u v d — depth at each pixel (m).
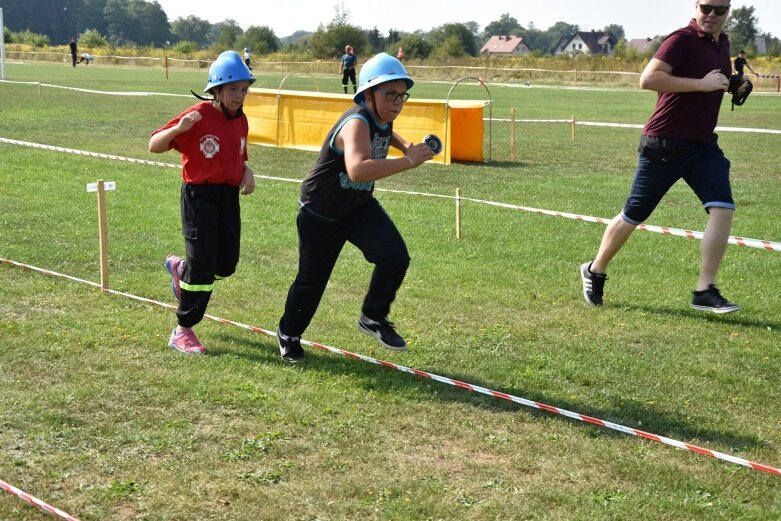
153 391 4.84
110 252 8.17
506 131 22.25
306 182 4.97
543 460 4.20
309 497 3.77
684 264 8.40
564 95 38.34
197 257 5.33
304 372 5.22
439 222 9.96
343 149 4.72
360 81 4.69
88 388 4.82
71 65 58.59
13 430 4.30
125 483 3.82
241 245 8.66
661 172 6.59
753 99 35.81
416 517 3.63
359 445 4.30
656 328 6.45
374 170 4.52
